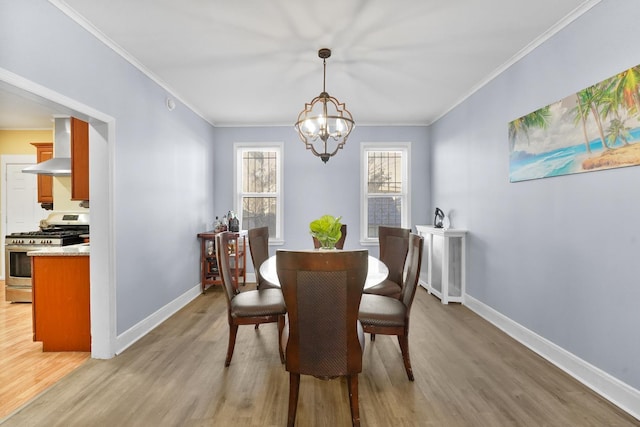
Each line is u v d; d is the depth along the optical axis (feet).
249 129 16.24
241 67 9.83
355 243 16.26
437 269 13.21
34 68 6.07
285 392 6.64
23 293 12.71
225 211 16.28
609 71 6.34
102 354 8.11
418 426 5.62
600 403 6.24
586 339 6.95
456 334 9.58
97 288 8.13
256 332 9.80
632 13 5.87
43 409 6.07
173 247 11.79
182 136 12.59
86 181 9.11
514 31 7.91
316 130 8.94
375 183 16.51
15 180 16.74
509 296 9.67
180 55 9.04
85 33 7.37
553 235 7.89
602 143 6.49
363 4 6.84
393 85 11.34
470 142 12.01
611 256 6.37
